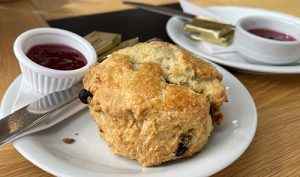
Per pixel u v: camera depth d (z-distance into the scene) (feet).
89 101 0.49
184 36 0.85
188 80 0.50
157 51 0.53
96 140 0.51
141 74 0.48
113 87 0.47
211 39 0.82
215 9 0.96
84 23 0.84
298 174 0.51
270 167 0.51
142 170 0.45
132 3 0.94
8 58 0.68
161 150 0.45
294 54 0.73
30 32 0.59
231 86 0.62
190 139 0.46
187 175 0.42
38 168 0.47
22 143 0.45
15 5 0.89
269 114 0.62
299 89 0.71
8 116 0.48
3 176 0.45
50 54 0.60
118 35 0.72
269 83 0.72
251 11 0.96
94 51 0.60
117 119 0.46
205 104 0.47
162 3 1.02
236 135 0.51
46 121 0.50
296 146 0.56
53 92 0.55
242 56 0.78
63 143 0.49
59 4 0.93
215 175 0.49
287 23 0.80
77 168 0.42
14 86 0.56
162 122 0.45
